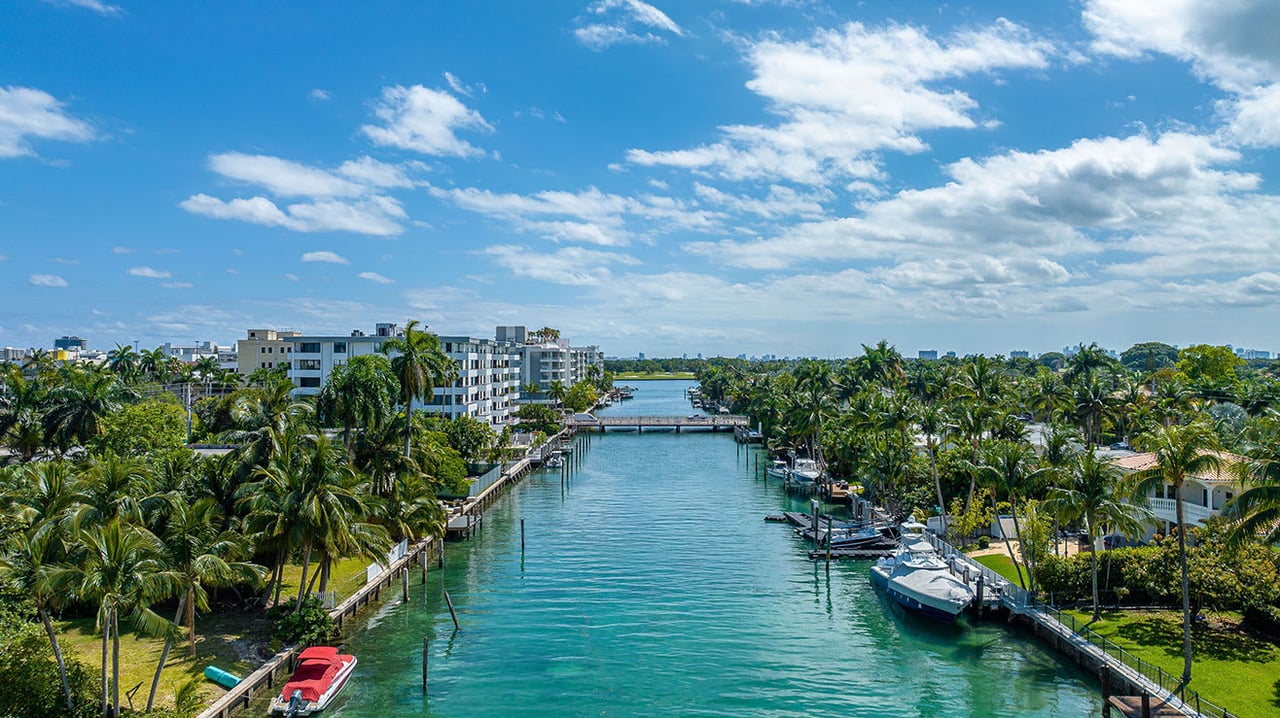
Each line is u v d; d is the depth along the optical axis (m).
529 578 61.19
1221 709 32.44
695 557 67.88
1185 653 36.56
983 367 98.56
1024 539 52.06
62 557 33.59
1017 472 56.06
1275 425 35.88
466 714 37.66
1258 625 43.16
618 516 86.44
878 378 136.62
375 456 65.06
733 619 51.50
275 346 169.50
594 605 54.38
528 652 45.66
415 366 74.25
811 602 55.16
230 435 59.28
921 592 50.88
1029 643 46.50
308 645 43.28
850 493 93.50
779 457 133.62
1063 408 111.06
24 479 45.09
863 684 41.19
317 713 37.22
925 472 79.19
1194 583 44.56
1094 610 45.97
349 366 69.50
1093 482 46.38
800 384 135.25
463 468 87.88
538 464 125.94
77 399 77.38
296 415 61.47
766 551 70.06
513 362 184.12
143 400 98.69
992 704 38.66
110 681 36.81
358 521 49.75
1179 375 116.00
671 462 132.00
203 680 37.94
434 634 48.56
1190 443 36.56
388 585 58.59
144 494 42.19
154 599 33.72
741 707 38.62
